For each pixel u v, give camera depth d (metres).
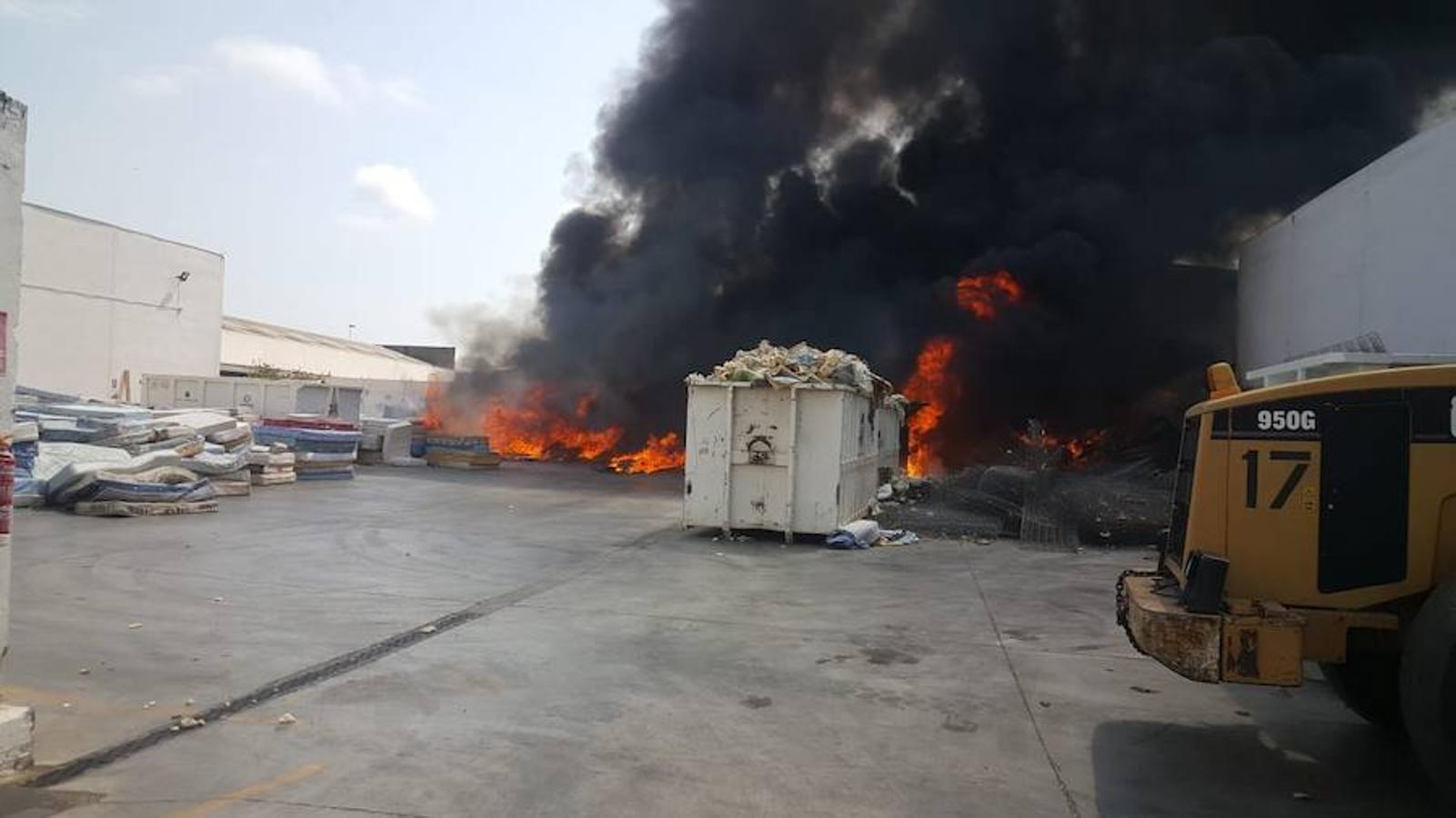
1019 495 14.47
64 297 30.31
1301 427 4.63
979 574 10.49
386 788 4.30
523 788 4.35
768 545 12.36
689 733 5.17
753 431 12.66
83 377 30.98
